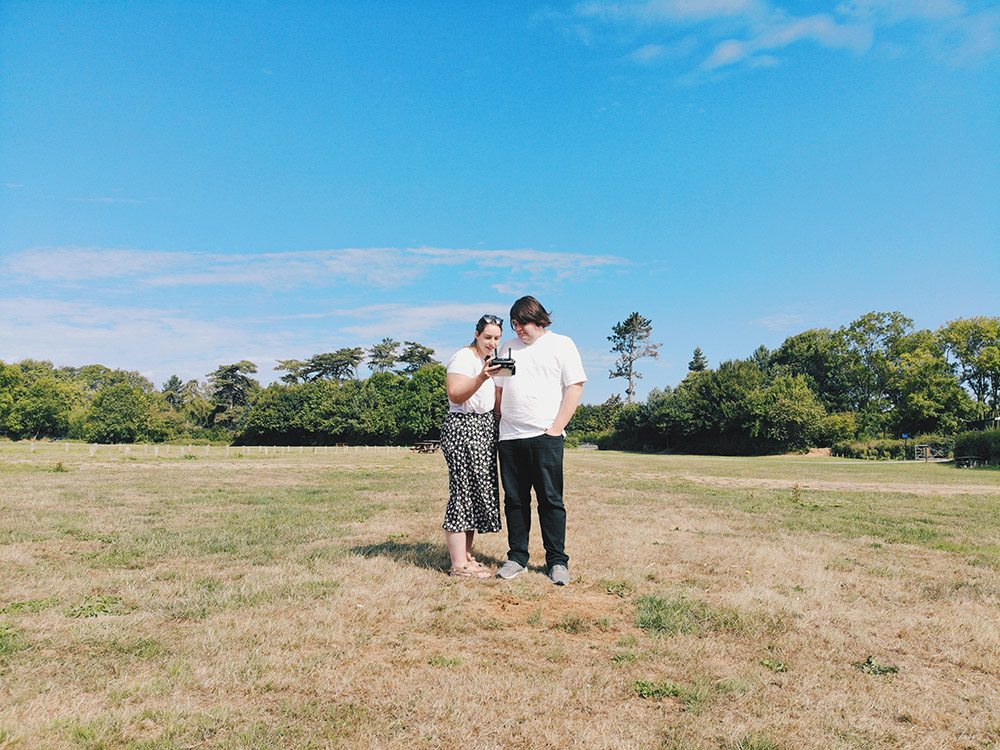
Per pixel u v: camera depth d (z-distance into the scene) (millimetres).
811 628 3281
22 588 3732
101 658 2637
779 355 80812
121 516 6996
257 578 4016
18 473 15078
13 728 1993
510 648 2900
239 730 2057
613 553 5121
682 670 2688
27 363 106750
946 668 2801
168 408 86125
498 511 4352
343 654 2746
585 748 2016
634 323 93312
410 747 1989
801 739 2115
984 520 8086
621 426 75438
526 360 4336
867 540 6230
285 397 76062
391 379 79688
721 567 4656
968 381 61438
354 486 11711
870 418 61750
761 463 36562
